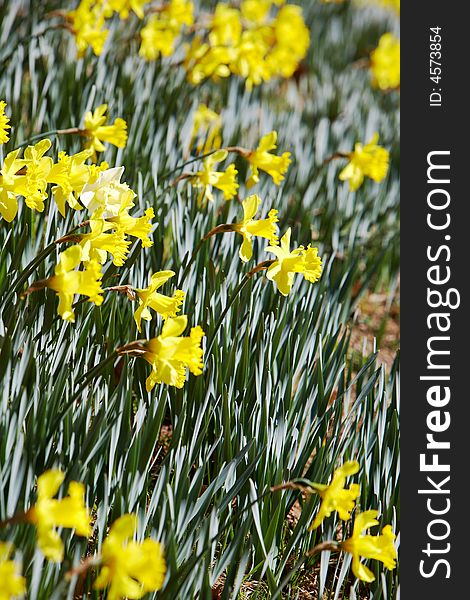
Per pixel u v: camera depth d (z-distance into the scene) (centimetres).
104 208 192
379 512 193
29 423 177
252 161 229
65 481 173
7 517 171
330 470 192
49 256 203
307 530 193
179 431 187
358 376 202
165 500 176
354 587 188
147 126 255
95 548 186
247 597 189
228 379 200
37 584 167
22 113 274
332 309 231
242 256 201
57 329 197
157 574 159
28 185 189
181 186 249
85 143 229
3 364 178
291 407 200
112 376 198
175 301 187
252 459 192
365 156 260
